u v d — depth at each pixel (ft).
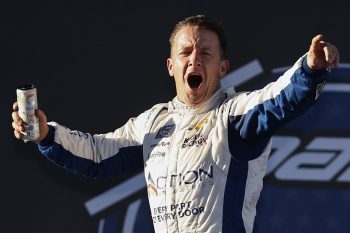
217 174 44.68
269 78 68.85
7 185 69.26
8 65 69.97
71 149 49.42
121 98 69.62
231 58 69.15
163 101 69.46
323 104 68.23
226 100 46.21
